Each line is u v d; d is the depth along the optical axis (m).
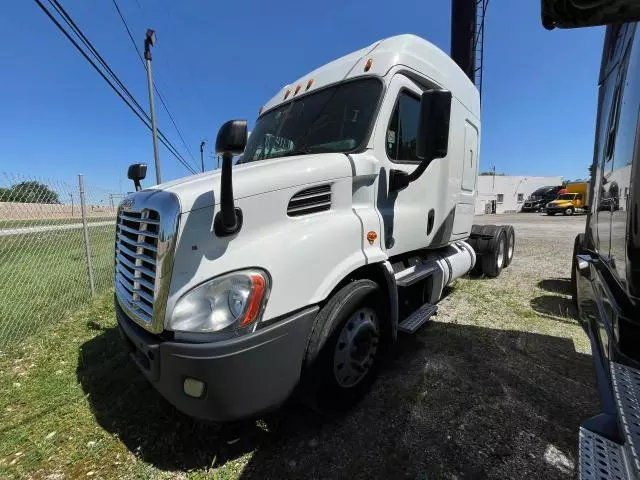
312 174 2.29
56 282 6.54
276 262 1.95
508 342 3.66
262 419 2.46
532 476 1.97
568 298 5.17
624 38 2.17
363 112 2.83
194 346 1.74
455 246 5.01
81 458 2.19
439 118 2.43
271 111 3.69
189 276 1.83
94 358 3.52
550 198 38.69
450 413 2.51
